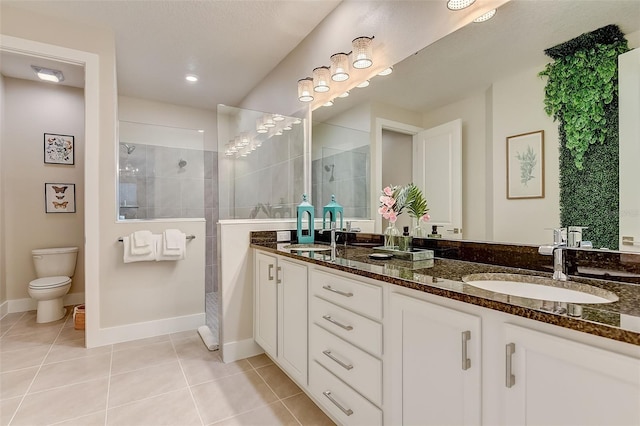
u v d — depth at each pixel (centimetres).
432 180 172
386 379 119
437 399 100
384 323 120
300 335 174
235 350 229
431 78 172
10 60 303
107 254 258
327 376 151
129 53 299
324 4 237
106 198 258
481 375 88
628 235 103
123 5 231
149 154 342
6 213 333
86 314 249
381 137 206
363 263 146
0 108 321
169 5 233
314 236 258
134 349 246
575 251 115
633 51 102
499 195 141
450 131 162
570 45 118
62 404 173
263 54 305
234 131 265
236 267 232
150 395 182
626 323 63
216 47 291
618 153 105
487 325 86
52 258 330
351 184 235
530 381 77
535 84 128
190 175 367
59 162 360
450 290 94
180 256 276
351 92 232
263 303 219
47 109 355
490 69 145
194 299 296
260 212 272
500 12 141
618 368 62
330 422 159
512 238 136
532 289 115
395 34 194
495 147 142
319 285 158
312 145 280
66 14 240
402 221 190
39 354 235
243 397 181
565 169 119
